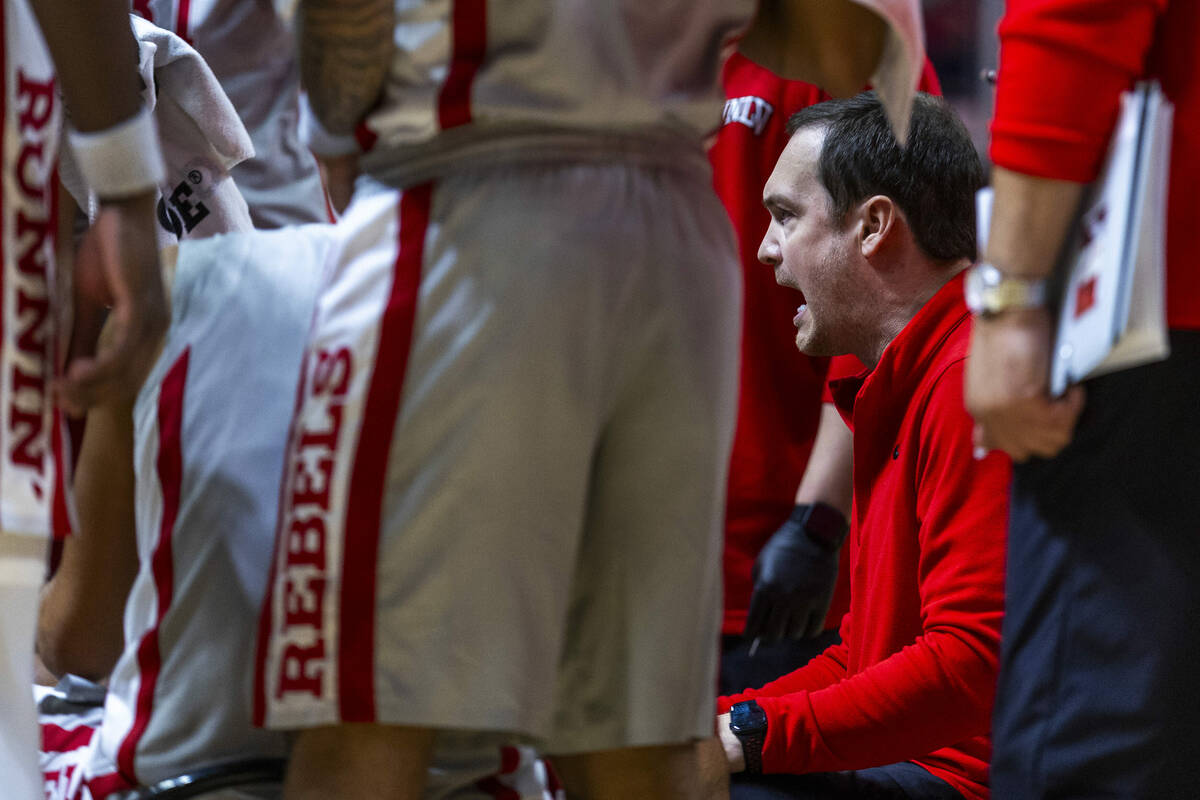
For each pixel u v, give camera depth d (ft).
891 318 22.22
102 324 14.57
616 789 13.96
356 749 12.68
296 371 14.58
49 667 17.43
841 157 22.06
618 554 13.41
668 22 13.01
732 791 20.52
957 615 19.33
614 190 12.84
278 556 12.62
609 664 13.51
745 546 28.25
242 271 15.12
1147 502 13.58
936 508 19.72
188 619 14.60
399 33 12.73
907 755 19.80
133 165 12.87
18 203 12.60
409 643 12.23
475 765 14.98
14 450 12.57
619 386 13.08
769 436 28.35
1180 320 13.55
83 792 15.14
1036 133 13.15
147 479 14.97
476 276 12.44
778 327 28.40
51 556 19.02
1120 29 12.95
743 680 28.12
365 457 12.39
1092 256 12.75
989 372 13.64
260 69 26.73
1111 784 13.66
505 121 12.63
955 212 21.75
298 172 27.50
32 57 12.68
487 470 12.27
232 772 14.24
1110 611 13.62
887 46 14.61
